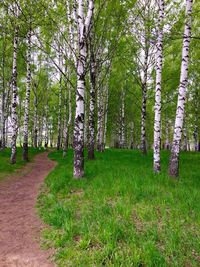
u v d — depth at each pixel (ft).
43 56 89.15
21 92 105.91
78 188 30.01
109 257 14.34
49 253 15.79
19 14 48.08
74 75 92.79
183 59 34.78
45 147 117.91
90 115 57.77
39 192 32.53
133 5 52.65
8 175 44.62
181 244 15.17
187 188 26.99
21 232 19.40
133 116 134.21
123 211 20.15
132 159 56.49
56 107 140.67
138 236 16.12
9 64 82.74
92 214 20.10
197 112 92.38
